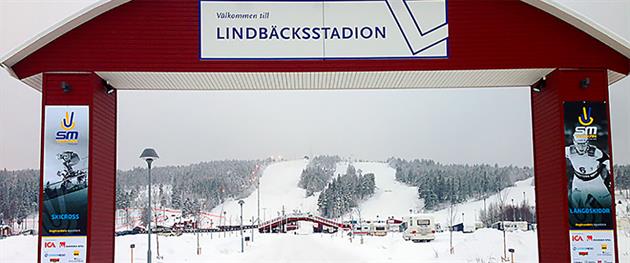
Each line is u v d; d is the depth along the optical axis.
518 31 15.27
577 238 15.06
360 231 60.91
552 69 15.41
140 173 113.00
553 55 15.23
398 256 32.47
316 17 15.30
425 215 45.41
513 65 15.21
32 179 73.88
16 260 31.83
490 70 15.32
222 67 15.16
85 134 14.99
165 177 135.38
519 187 114.50
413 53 15.22
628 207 37.19
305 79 16.14
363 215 141.12
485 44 15.24
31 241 37.34
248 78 15.91
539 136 16.86
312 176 178.38
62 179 14.89
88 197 14.90
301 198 173.75
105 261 15.89
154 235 49.34
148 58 15.11
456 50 15.23
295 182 188.00
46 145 14.95
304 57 15.20
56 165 14.92
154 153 19.75
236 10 15.29
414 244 40.12
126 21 15.18
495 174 116.88
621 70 15.32
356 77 15.95
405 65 15.20
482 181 116.62
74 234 14.80
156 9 15.24
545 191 16.48
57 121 14.98
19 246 35.75
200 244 42.06
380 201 150.62
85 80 15.06
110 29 15.15
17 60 15.01
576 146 15.27
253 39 15.23
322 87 17.36
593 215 15.12
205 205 118.31
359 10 15.33
